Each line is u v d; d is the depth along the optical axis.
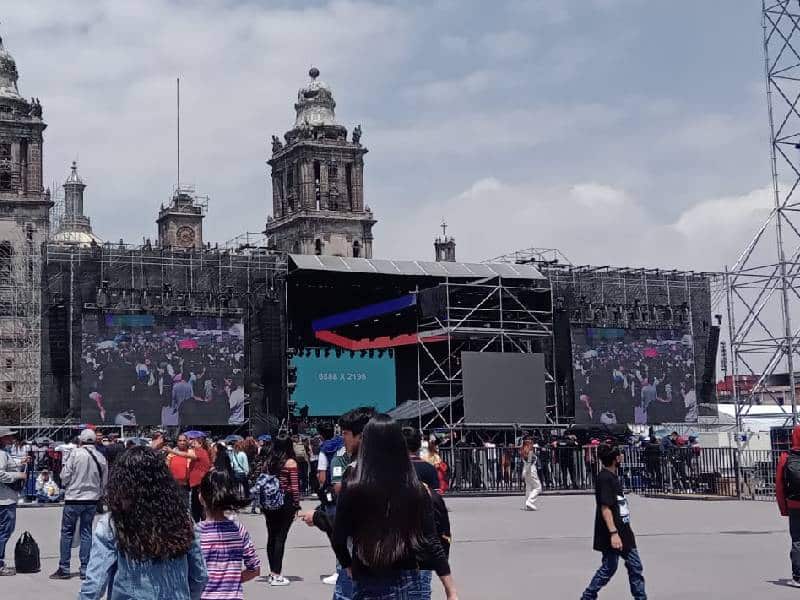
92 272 75.50
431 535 9.34
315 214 123.44
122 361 73.69
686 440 54.97
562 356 82.00
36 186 108.44
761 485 41.88
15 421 92.31
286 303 76.12
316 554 25.45
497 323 73.50
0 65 112.06
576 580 20.72
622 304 84.12
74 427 69.62
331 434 19.19
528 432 65.81
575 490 49.84
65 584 20.72
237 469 26.19
